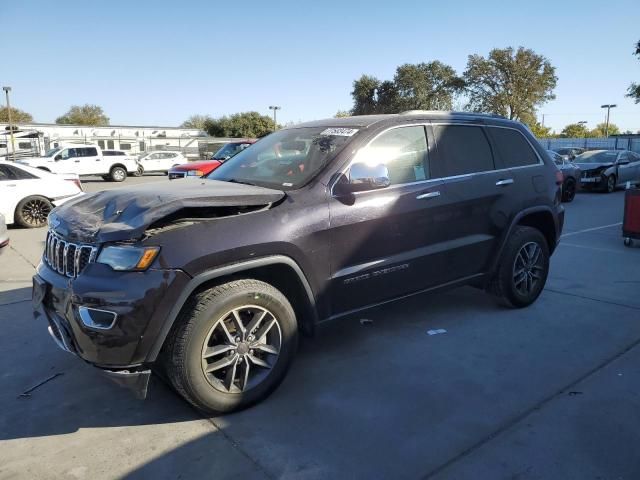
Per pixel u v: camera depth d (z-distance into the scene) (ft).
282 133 14.97
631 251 25.79
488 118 15.96
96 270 9.54
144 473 8.84
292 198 11.30
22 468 9.00
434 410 10.73
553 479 8.60
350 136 12.74
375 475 8.74
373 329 15.05
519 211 15.78
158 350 9.58
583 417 10.39
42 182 36.40
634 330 14.89
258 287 10.53
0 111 289.12
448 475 8.72
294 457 9.23
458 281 14.73
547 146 159.33
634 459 9.09
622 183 61.05
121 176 95.61
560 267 22.29
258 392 10.80
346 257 11.93
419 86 215.10
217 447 9.53
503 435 9.82
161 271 9.39
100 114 338.34
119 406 11.03
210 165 46.06
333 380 12.05
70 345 10.01
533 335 14.57
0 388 11.85
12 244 29.73
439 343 14.06
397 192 12.83
